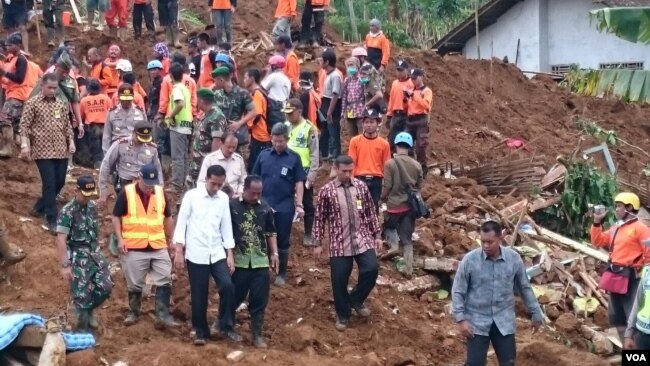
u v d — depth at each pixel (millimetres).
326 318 13578
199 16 30234
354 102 18188
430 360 12891
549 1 31672
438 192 18109
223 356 11695
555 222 17938
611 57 30797
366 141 15070
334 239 13055
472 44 33531
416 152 18641
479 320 11086
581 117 27078
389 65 24625
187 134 16125
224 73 14883
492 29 32781
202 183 12414
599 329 14414
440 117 23953
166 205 12383
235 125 14609
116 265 14094
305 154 14812
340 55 23906
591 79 15141
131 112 15453
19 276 13555
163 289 12414
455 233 16359
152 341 12125
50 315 12516
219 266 11945
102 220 15367
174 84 16109
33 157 14539
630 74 14578
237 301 12430
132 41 23688
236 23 27750
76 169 17672
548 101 27703
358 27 34219
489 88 27016
